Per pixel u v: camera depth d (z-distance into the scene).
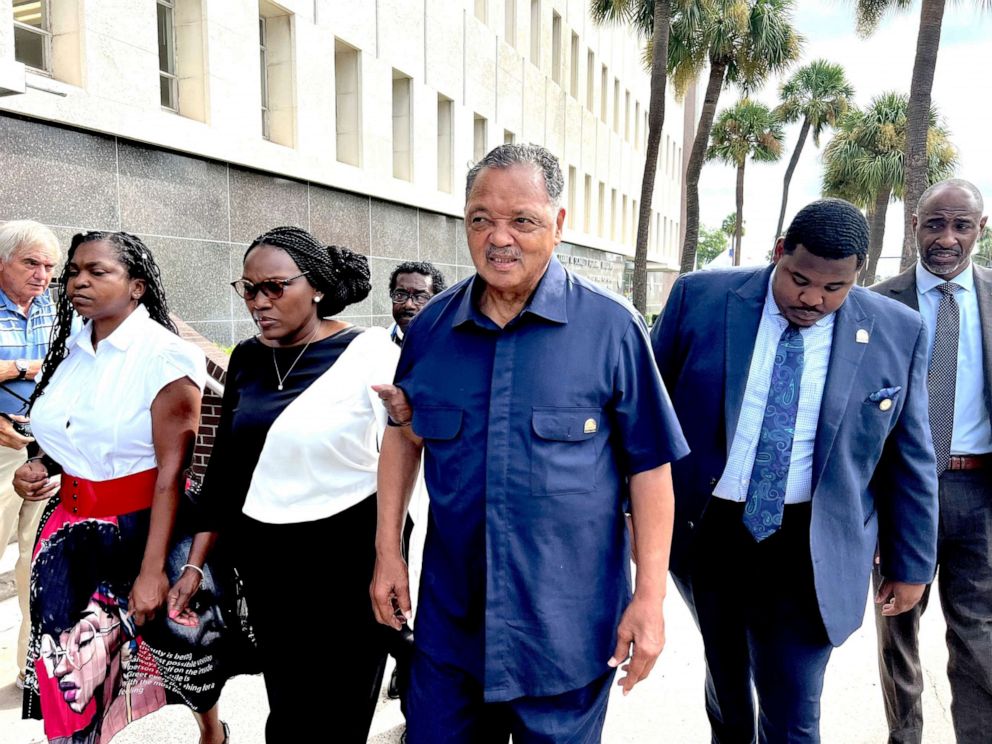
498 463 1.45
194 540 2.05
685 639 3.54
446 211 14.31
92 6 6.96
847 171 26.16
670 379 2.03
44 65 6.92
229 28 8.84
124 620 2.05
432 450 1.55
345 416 1.93
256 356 2.04
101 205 7.25
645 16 18.00
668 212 39.75
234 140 8.89
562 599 1.46
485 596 1.47
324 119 10.67
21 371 2.85
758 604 1.92
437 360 1.54
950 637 2.32
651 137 16.39
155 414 1.96
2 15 5.38
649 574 1.48
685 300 2.00
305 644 2.00
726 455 1.86
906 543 1.92
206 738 2.32
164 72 8.45
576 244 22.94
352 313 11.75
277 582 1.97
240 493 2.01
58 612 1.94
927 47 10.79
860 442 1.79
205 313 8.67
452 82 14.59
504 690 1.47
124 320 2.01
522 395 1.44
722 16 17.44
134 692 2.12
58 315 2.11
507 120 17.41
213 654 2.13
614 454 1.53
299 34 10.08
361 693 2.04
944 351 2.27
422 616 1.62
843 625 1.79
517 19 17.75
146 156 7.77
